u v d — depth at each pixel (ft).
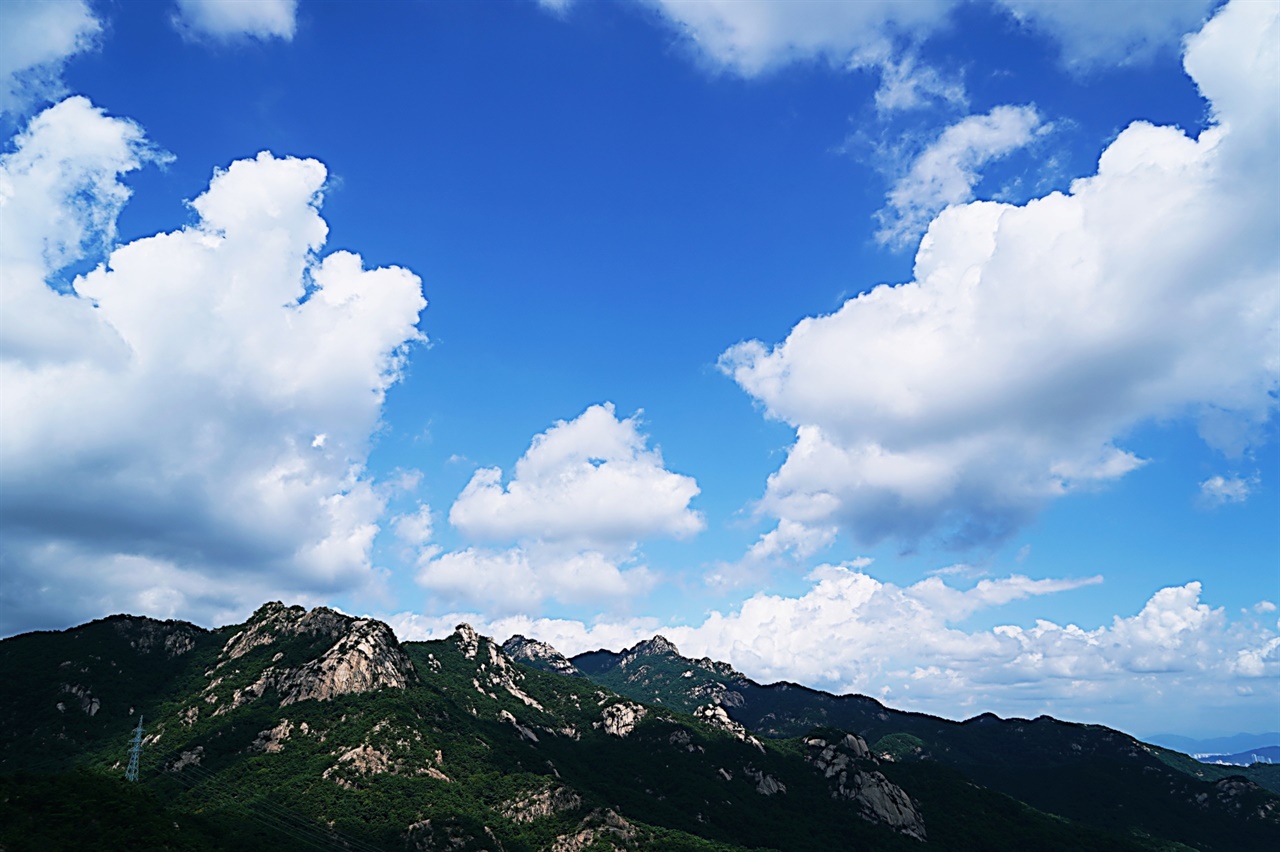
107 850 499.51
